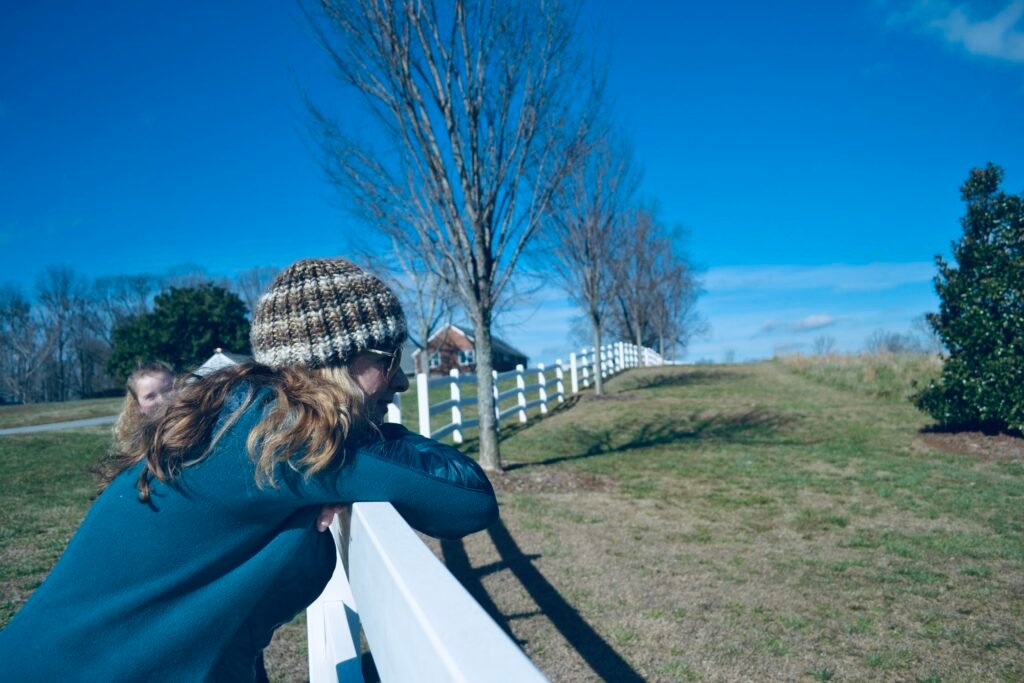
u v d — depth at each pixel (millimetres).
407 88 8039
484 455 9062
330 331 1220
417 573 941
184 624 1054
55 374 61719
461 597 830
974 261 10312
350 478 1123
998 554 5969
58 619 1041
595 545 6223
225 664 1164
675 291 50156
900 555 5977
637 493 8266
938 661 4051
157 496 1075
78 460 10516
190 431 1072
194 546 1068
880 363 21344
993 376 10086
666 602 4918
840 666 3984
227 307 39406
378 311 1271
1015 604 4891
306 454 1064
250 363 1183
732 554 6008
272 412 1069
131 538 1062
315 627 1994
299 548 1165
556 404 17484
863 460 9922
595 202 17891
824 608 4816
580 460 10305
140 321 38406
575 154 9016
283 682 3457
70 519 6625
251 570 1101
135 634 1042
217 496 1063
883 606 4855
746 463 9914
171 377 2814
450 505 1188
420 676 801
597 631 4445
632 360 32469
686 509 7539
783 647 4223
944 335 10742
